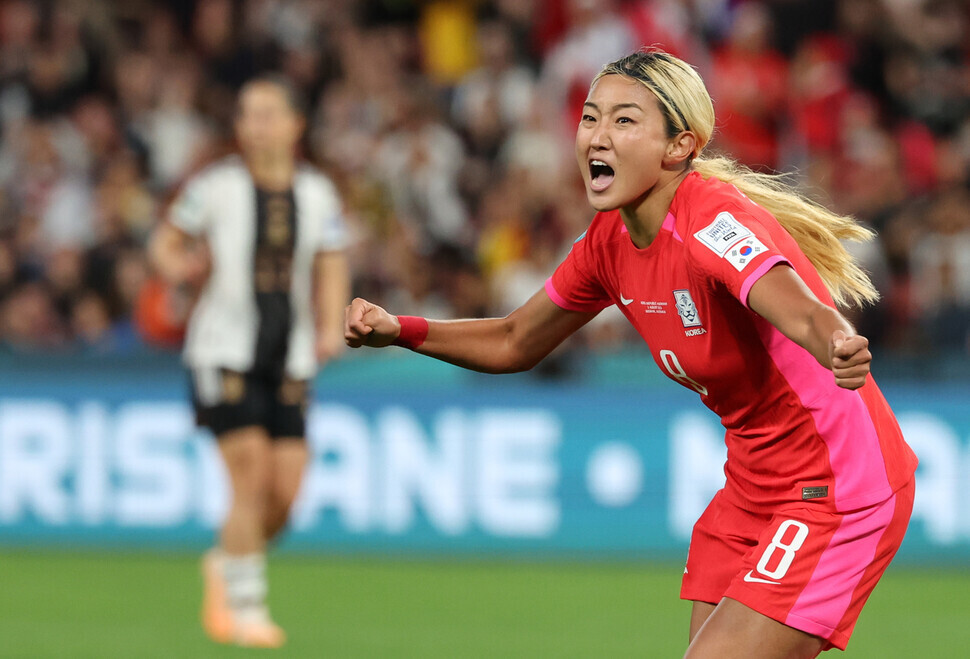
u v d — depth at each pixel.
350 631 20.75
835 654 19.58
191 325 20.25
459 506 27.95
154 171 38.19
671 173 10.64
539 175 35.81
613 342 30.19
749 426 11.02
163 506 28.27
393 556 27.89
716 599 11.59
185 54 41.22
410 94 39.62
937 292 32.00
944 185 37.00
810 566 10.52
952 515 27.14
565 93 38.31
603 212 11.32
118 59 40.91
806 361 10.50
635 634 20.78
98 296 33.56
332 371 28.12
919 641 20.58
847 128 37.12
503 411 28.05
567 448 27.95
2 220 36.72
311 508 28.08
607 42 38.09
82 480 28.39
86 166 37.94
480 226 36.19
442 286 34.00
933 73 39.28
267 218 20.06
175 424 28.25
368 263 33.34
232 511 19.84
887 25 39.19
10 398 28.61
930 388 27.33
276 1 41.34
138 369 28.42
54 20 40.56
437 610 22.66
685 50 38.97
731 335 10.48
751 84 36.56
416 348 11.85
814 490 10.66
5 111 39.81
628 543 27.81
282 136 20.27
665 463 27.83
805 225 10.99
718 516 11.65
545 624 21.53
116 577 25.58
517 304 32.78
